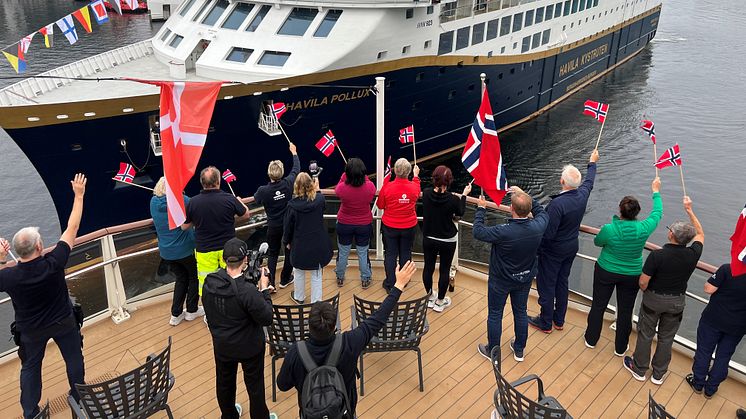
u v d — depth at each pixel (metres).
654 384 5.75
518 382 4.62
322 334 3.62
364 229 7.09
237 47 16.48
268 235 7.04
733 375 5.83
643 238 5.58
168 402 5.52
